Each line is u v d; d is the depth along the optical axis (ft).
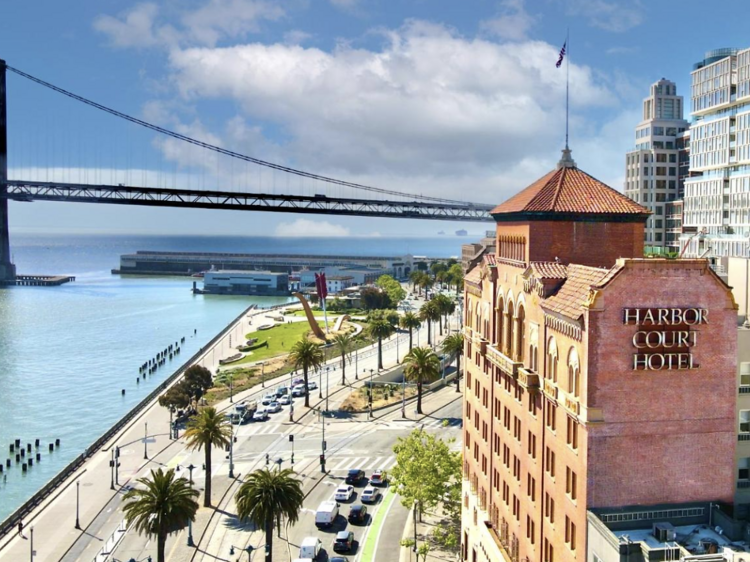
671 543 152.66
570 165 226.99
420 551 278.87
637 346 161.17
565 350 175.11
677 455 164.86
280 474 270.87
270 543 265.75
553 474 186.29
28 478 436.35
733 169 630.74
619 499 163.22
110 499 367.25
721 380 165.99
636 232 208.03
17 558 302.66
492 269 245.24
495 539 237.86
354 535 315.58
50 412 590.14
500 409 239.30
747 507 164.04
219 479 389.39
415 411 521.65
